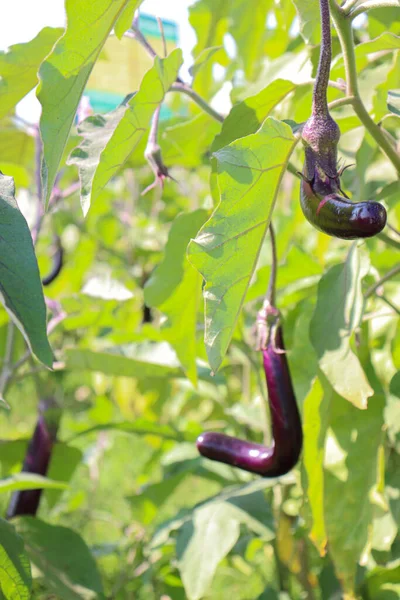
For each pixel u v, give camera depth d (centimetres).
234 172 81
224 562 162
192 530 122
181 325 116
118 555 152
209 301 82
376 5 86
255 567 151
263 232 84
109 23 84
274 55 157
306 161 80
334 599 129
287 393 97
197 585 117
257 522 121
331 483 109
